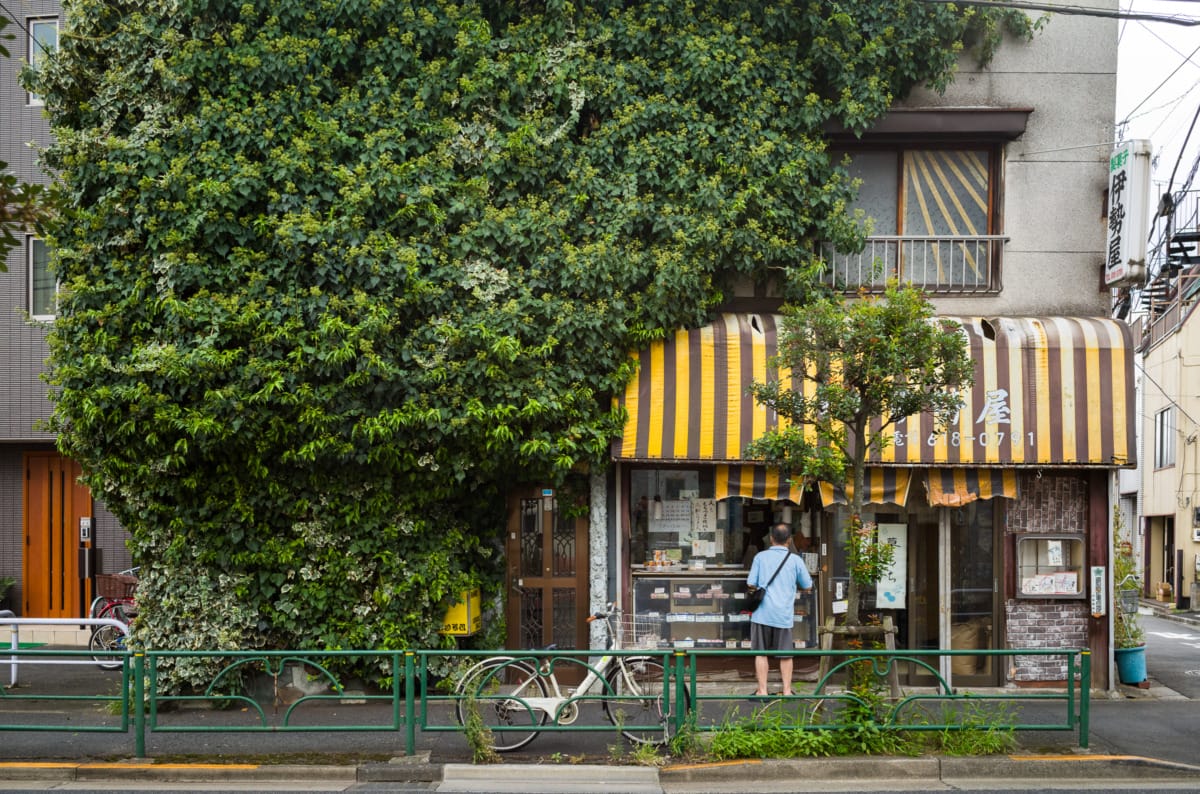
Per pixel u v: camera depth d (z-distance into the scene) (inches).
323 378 422.9
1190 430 1089.4
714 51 453.7
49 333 450.6
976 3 380.8
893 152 500.7
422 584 442.0
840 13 459.2
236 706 442.6
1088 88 495.5
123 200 427.2
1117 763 340.2
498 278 434.3
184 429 411.2
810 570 483.8
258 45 436.1
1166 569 1230.9
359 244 423.8
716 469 464.4
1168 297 1137.4
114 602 558.6
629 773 334.0
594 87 454.6
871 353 342.3
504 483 475.5
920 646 481.4
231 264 424.8
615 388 450.9
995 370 457.4
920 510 485.4
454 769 337.7
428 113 449.1
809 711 371.2
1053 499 480.1
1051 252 493.0
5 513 617.9
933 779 334.6
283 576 442.3
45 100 446.6
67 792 320.5
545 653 353.7
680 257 440.1
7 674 519.5
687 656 387.2
